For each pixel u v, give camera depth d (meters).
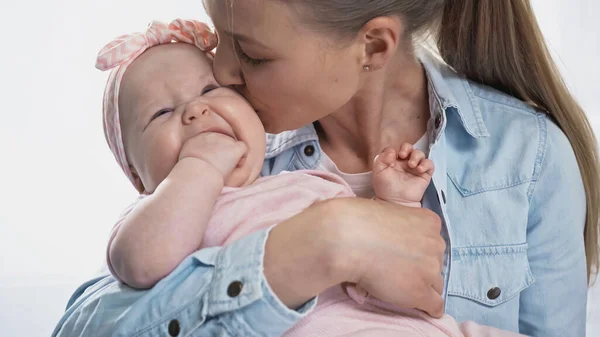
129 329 1.08
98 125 2.77
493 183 1.39
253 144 1.26
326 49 1.17
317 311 1.12
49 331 2.29
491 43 1.43
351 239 1.01
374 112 1.37
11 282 2.53
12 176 2.73
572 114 1.46
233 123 1.24
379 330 1.10
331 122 1.42
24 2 2.69
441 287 1.15
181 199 1.12
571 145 1.47
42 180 2.75
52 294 2.47
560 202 1.41
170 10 2.71
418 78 1.41
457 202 1.40
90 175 2.77
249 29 1.14
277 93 1.22
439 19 1.41
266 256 1.02
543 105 1.47
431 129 1.40
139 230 1.10
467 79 1.50
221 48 1.23
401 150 1.28
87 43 2.74
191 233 1.12
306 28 1.14
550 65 1.44
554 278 1.43
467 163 1.42
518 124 1.43
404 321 1.14
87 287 1.31
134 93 1.28
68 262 2.65
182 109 1.25
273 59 1.17
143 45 1.30
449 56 1.48
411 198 1.26
